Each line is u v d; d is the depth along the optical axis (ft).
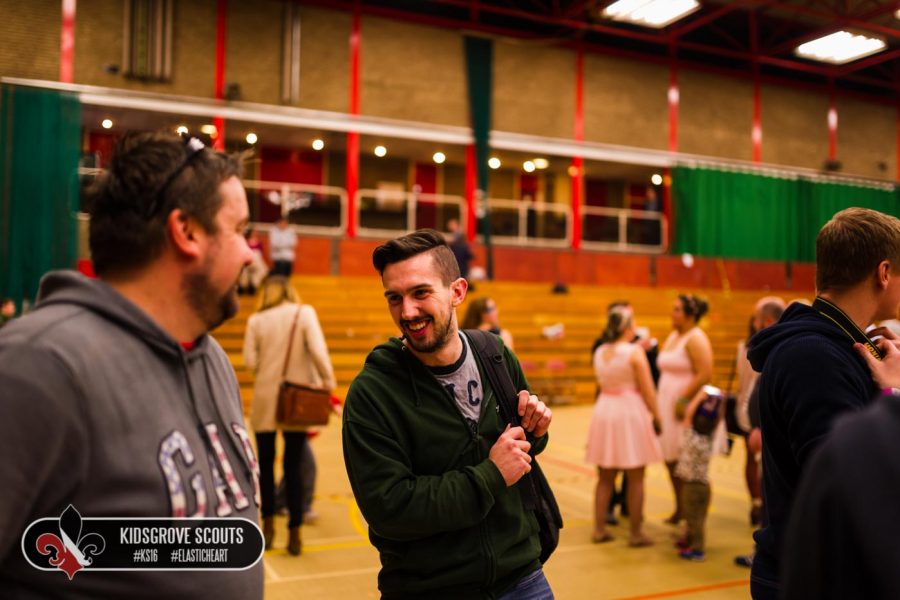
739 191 63.93
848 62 59.41
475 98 55.47
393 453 6.52
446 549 6.47
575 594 14.12
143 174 4.24
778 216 65.26
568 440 33.17
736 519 19.81
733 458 29.53
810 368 6.04
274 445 15.85
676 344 18.26
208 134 4.76
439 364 6.91
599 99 59.62
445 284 6.80
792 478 6.29
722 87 63.72
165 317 4.34
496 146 56.34
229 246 4.42
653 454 16.94
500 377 7.13
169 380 4.22
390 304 6.79
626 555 16.57
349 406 6.73
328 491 22.36
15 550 3.71
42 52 44.32
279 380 15.53
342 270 52.08
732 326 58.59
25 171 43.52
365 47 52.65
